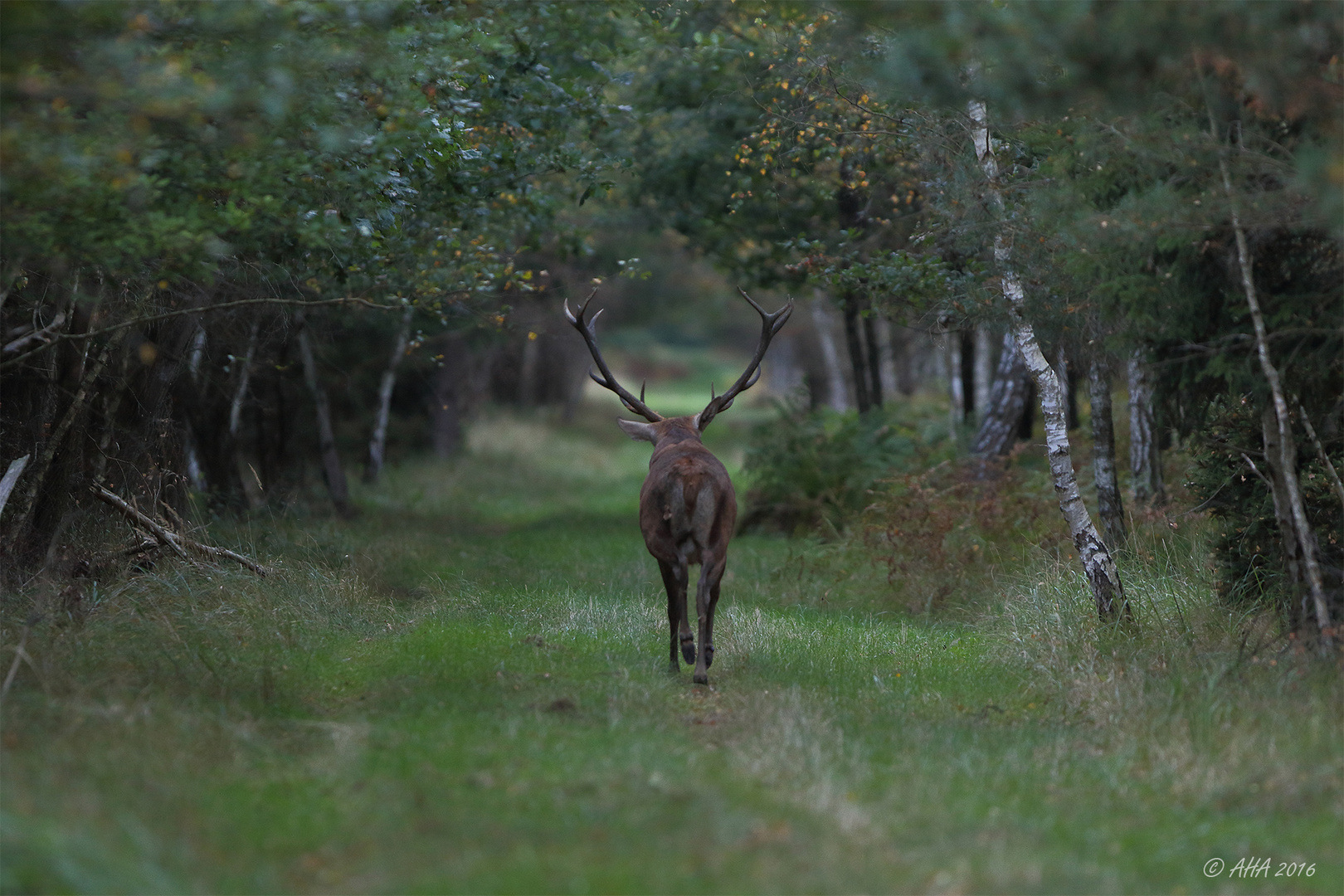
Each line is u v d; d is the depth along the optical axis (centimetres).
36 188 857
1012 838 737
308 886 638
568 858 668
